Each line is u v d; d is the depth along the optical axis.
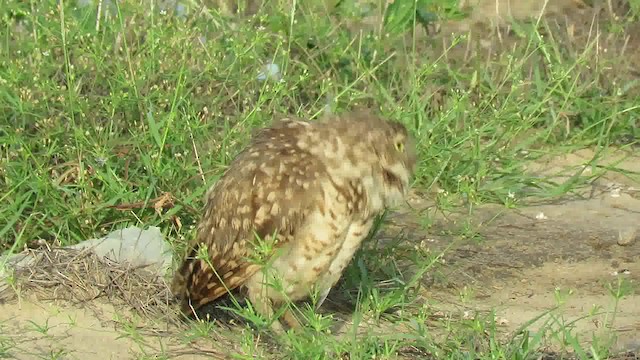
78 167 11.49
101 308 10.17
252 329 9.99
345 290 10.73
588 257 11.81
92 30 13.45
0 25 13.77
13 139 11.58
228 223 9.46
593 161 13.62
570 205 13.12
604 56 15.47
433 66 13.47
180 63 12.85
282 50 13.48
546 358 9.50
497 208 12.92
